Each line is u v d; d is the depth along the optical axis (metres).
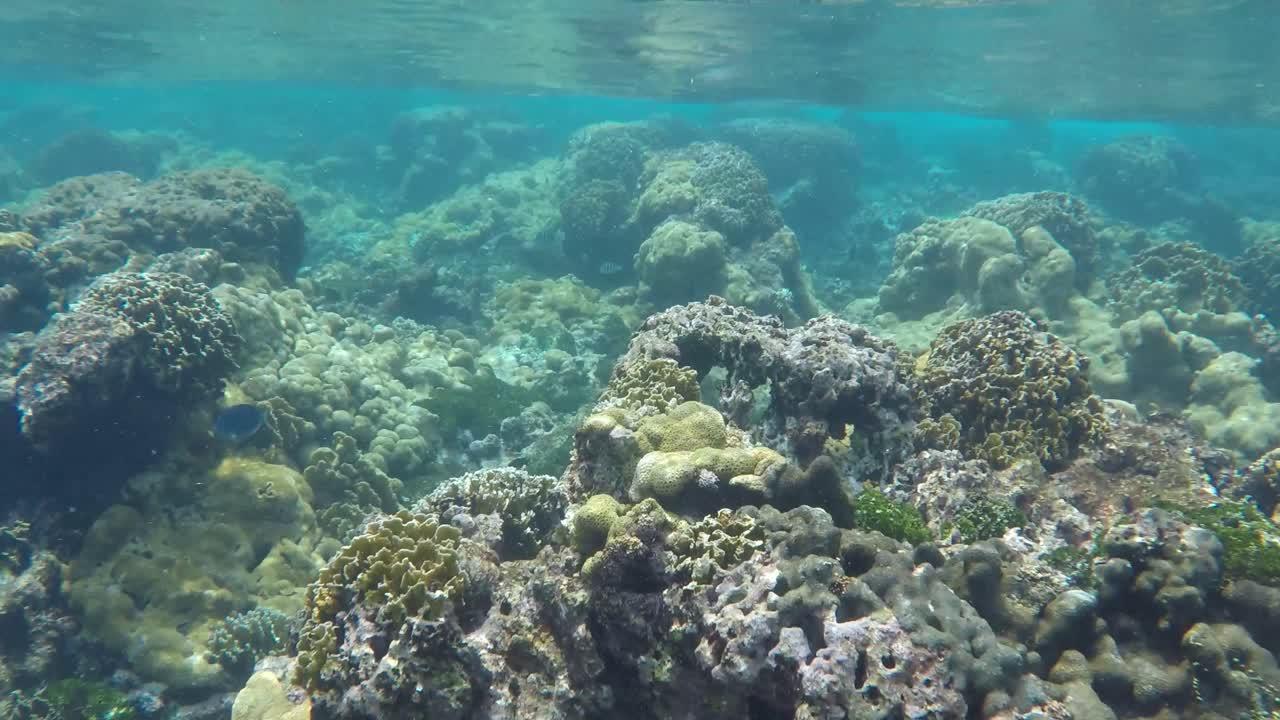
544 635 4.13
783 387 6.37
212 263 11.83
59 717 6.93
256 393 9.88
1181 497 5.34
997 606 4.00
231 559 8.24
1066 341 12.98
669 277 16.31
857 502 4.89
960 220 15.55
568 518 4.83
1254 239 26.98
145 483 8.48
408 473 10.59
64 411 7.81
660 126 29.80
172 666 7.41
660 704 3.76
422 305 17.80
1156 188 31.70
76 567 7.86
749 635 3.35
